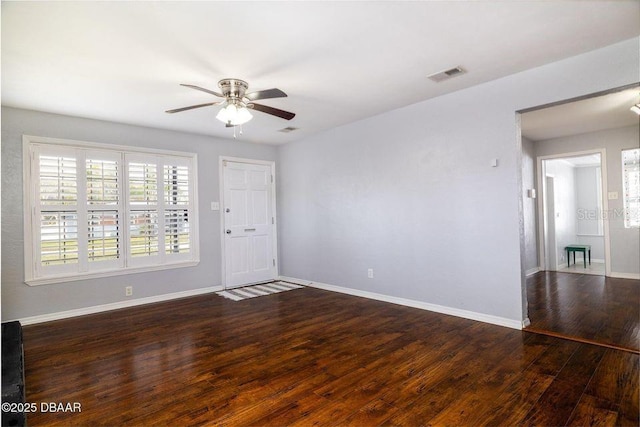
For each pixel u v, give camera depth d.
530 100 3.16
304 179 5.63
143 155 4.62
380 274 4.52
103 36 2.39
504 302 3.39
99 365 2.70
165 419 2.00
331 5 2.12
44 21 2.19
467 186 3.63
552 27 2.45
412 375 2.46
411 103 4.04
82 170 4.14
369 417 1.99
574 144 5.91
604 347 2.83
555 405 2.05
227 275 5.43
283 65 2.92
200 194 5.14
